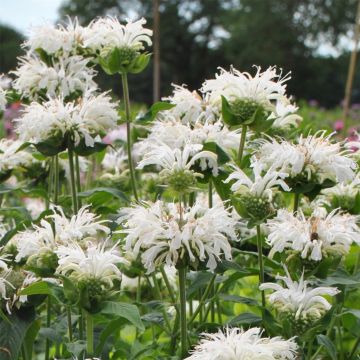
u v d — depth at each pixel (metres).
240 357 0.75
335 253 0.81
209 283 0.86
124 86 0.93
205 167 0.85
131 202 0.89
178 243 0.77
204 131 0.88
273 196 0.85
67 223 0.84
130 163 0.92
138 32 0.92
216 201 0.90
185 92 0.92
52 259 0.82
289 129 0.93
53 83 0.94
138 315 0.78
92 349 0.80
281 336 0.80
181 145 0.87
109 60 0.91
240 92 0.87
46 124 0.87
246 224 0.85
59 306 0.95
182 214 0.79
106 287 0.79
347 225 0.82
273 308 0.82
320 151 0.83
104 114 0.88
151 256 0.78
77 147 0.88
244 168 0.89
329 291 0.79
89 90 0.90
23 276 0.83
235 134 0.89
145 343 0.95
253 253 0.86
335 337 0.91
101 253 0.79
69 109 0.87
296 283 0.80
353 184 0.89
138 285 0.94
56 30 0.95
